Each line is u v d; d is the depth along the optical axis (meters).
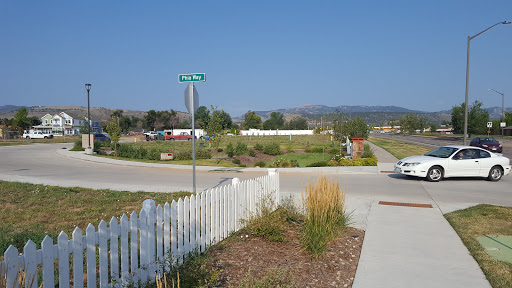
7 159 26.39
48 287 3.42
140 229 4.57
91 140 31.48
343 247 6.43
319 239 5.88
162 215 5.00
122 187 13.11
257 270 5.20
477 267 5.50
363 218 8.73
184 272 4.66
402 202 10.98
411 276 5.14
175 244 5.25
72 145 45.94
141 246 4.57
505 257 5.89
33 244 3.27
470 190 13.43
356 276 5.11
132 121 124.94
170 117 124.75
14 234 6.46
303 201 8.27
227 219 6.94
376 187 14.09
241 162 30.98
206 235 6.11
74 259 3.67
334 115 38.53
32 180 14.60
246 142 60.34
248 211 7.79
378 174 18.27
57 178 16.08
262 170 20.34
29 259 3.23
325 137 47.59
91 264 3.87
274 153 38.91
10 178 15.09
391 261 5.73
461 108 68.31
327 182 7.37
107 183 14.45
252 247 6.30
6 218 7.98
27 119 108.75
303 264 5.52
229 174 18.67
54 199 10.30
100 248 3.99
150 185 14.09
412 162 15.78
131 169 20.98
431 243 6.70
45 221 7.80
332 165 22.77
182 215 5.45
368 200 11.16
